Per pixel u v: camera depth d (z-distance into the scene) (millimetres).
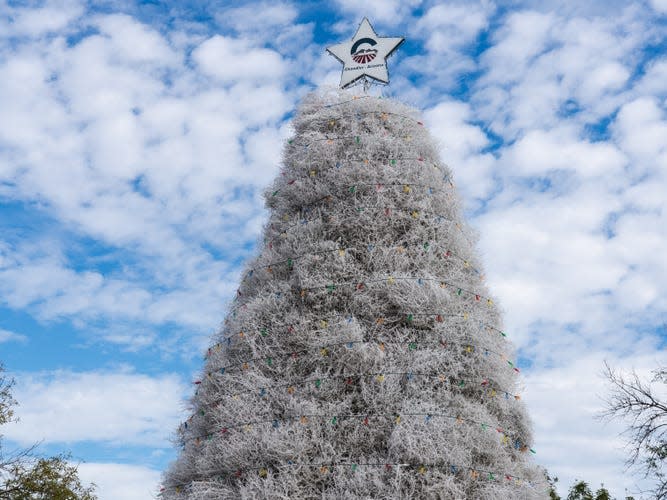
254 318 7281
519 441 7195
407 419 6309
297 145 8492
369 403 6570
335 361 6836
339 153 8094
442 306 7074
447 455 6125
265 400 6770
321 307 7168
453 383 6812
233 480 6520
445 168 8414
